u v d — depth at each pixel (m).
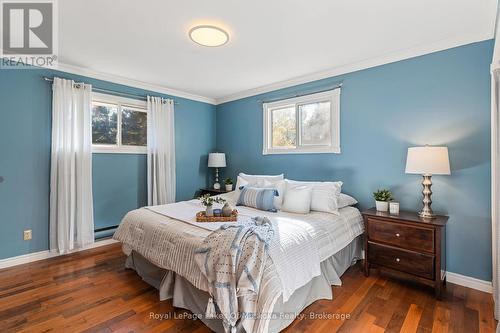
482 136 2.29
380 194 2.69
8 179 2.79
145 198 3.93
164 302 2.09
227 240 1.72
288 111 3.85
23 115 2.86
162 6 1.93
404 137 2.73
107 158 3.55
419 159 2.28
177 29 2.27
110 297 2.17
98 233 3.46
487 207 2.27
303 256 1.89
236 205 3.12
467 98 2.36
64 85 3.06
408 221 2.29
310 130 3.59
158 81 3.77
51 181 3.00
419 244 2.23
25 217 2.89
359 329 1.77
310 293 2.07
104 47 2.64
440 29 2.25
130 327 1.79
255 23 2.17
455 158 2.42
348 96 3.14
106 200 3.54
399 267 2.35
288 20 2.12
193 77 3.58
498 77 1.90
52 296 2.18
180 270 1.89
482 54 2.29
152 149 3.88
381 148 2.89
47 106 3.02
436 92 2.52
